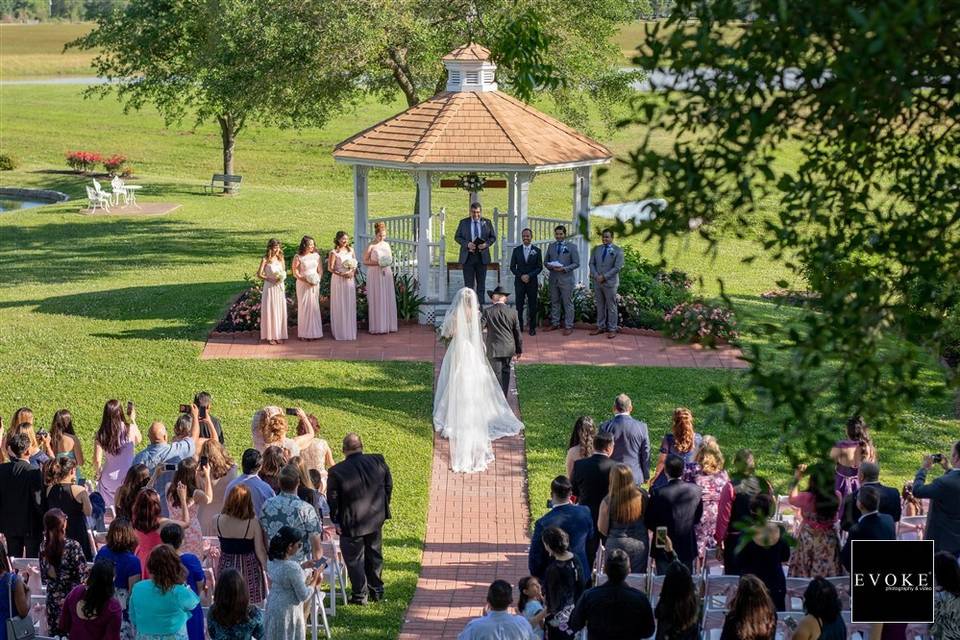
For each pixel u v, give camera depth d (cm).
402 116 2295
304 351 2045
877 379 582
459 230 2180
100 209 3978
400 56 2773
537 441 1648
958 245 633
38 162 5372
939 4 533
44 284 2811
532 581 921
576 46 2764
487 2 2680
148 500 1027
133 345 2098
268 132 5988
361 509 1154
